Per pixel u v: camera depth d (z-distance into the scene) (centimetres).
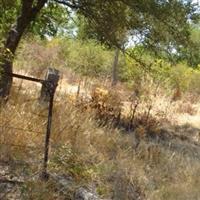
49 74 855
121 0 1060
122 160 761
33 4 1192
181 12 1077
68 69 2067
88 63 2339
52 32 1415
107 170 705
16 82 1053
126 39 1156
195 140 1152
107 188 662
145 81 1505
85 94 1184
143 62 1238
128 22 1105
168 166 837
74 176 645
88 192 632
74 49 2427
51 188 594
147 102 1316
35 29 1402
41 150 652
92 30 1185
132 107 1234
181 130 1223
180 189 745
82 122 797
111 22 1107
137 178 727
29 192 559
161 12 1061
